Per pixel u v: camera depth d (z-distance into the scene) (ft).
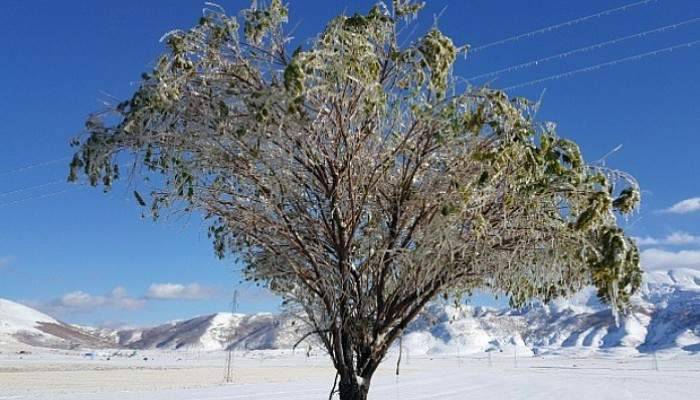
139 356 405.59
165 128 17.94
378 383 144.77
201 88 18.33
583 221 17.95
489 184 18.72
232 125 18.03
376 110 18.04
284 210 20.75
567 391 121.70
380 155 19.75
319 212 21.09
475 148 18.81
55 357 347.56
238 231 21.79
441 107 18.03
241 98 18.02
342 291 20.39
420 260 19.56
